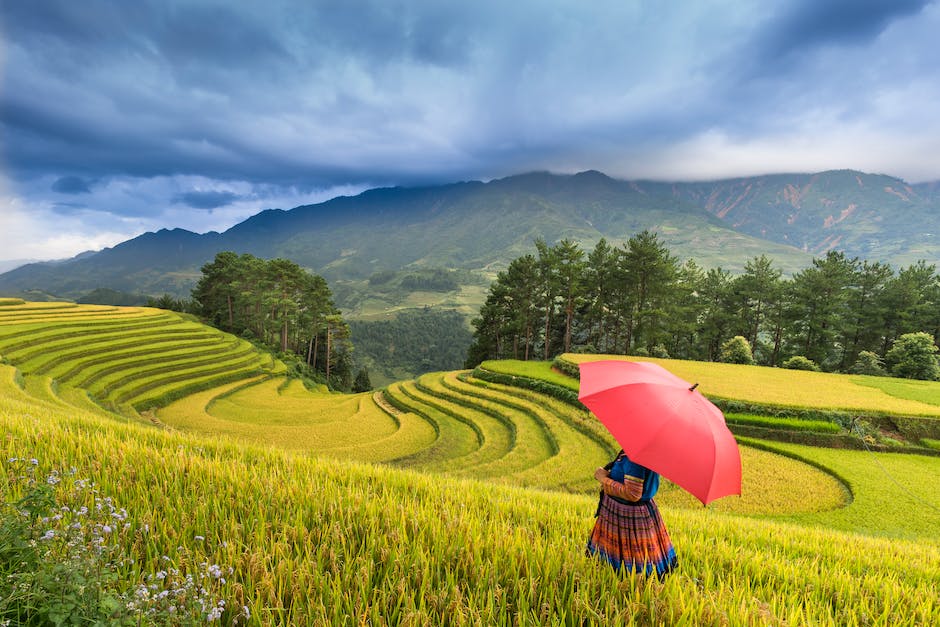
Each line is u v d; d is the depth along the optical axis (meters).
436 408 44.03
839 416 27.41
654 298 62.94
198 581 3.16
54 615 2.27
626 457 3.99
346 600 3.51
